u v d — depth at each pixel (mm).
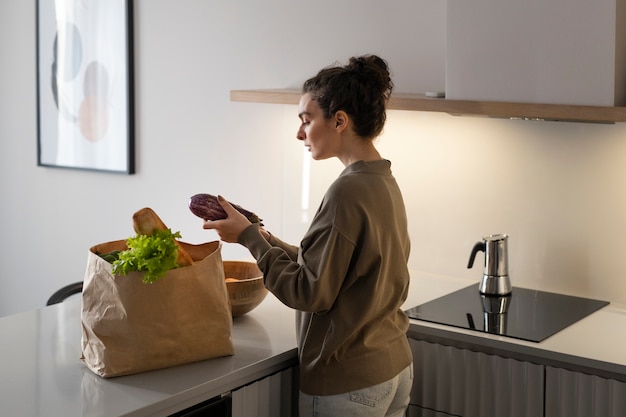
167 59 3713
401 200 2240
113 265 2076
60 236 4215
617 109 2336
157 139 3797
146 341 2092
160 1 3699
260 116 3475
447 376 2516
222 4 3525
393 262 2193
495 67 2580
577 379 2299
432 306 2693
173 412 2004
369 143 2240
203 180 3682
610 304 2744
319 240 2102
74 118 4031
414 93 3061
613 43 2365
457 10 2627
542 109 2467
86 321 2123
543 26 2479
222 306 2207
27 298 4391
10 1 4203
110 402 1936
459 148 2992
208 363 2184
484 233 2980
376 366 2180
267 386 2275
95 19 3879
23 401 1931
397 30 3086
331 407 2172
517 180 2896
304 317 2223
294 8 3328
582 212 2793
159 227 2143
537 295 2832
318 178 3299
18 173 4332
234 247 3645
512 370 2396
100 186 4023
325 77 2195
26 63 4195
